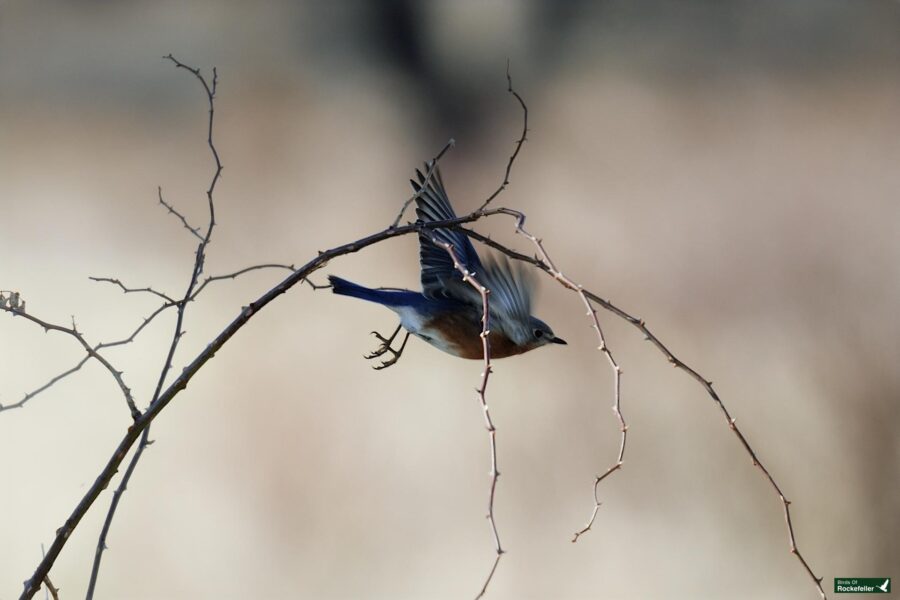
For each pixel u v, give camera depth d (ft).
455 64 81.41
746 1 77.87
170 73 78.07
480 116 79.92
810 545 36.73
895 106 66.69
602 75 77.30
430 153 77.20
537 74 80.74
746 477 38.81
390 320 49.37
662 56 76.79
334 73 81.76
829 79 71.15
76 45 77.66
